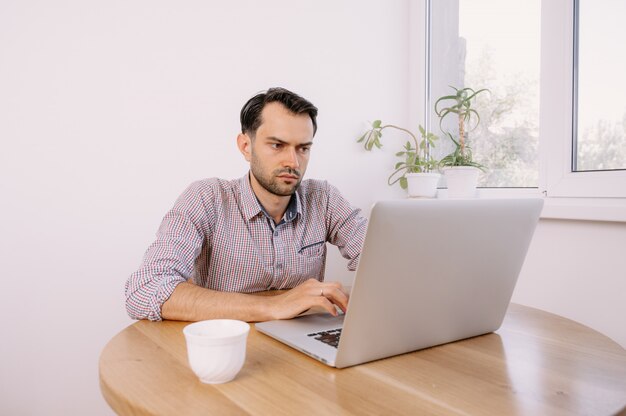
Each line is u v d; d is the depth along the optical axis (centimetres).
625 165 148
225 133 179
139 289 97
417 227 67
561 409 58
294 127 123
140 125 164
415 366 73
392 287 70
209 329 70
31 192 149
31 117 148
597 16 153
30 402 150
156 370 69
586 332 93
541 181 170
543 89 169
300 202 146
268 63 187
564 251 156
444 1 215
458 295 80
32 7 147
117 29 159
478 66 199
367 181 216
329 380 67
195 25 172
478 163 194
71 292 155
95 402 160
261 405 58
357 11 210
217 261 132
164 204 169
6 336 147
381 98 220
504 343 85
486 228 77
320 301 92
